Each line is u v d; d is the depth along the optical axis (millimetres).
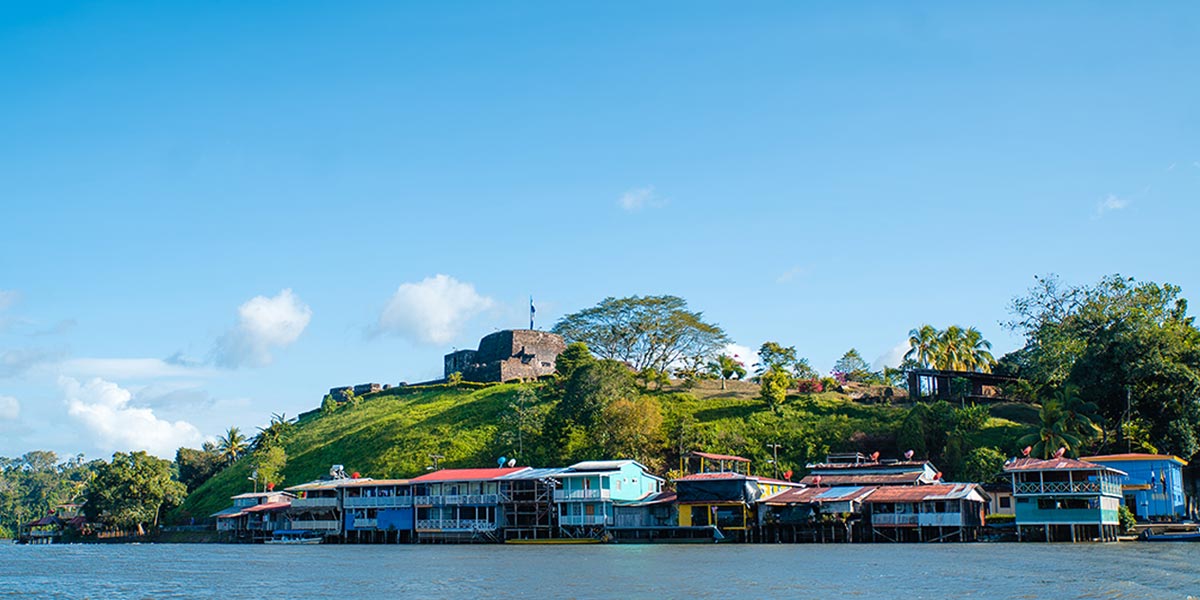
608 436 145125
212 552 124750
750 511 115125
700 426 149875
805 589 62188
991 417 144375
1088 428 121062
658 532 119125
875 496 109188
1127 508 106938
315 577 79688
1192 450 116000
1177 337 123125
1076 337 140250
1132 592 57188
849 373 191750
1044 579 63938
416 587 69812
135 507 173250
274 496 161250
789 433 146625
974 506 111000
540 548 112625
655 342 194250
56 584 79250
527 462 151000
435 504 136875
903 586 62406
